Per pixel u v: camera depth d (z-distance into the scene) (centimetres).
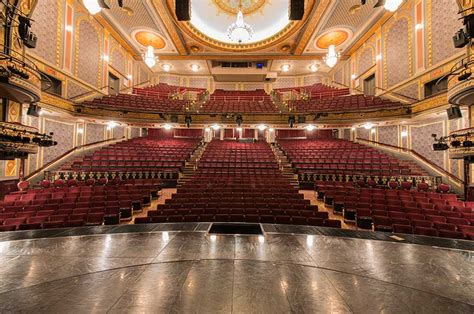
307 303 153
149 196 642
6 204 497
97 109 953
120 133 1269
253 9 1214
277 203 531
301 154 1025
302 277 185
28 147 471
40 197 555
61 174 791
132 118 1037
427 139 891
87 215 454
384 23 1055
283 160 1017
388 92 1025
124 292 163
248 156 1025
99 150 962
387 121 933
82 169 838
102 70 1108
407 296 161
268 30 1278
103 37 1112
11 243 247
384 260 215
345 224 529
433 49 805
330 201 631
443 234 386
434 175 802
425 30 839
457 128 764
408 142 973
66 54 884
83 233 278
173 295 160
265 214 486
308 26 1077
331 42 1223
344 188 673
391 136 1054
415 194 600
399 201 540
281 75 1730
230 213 486
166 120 1084
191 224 314
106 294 160
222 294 162
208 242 255
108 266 200
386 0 387
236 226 306
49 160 873
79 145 1018
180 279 181
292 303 153
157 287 170
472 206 516
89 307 147
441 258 220
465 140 457
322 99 1249
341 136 1400
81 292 162
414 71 891
